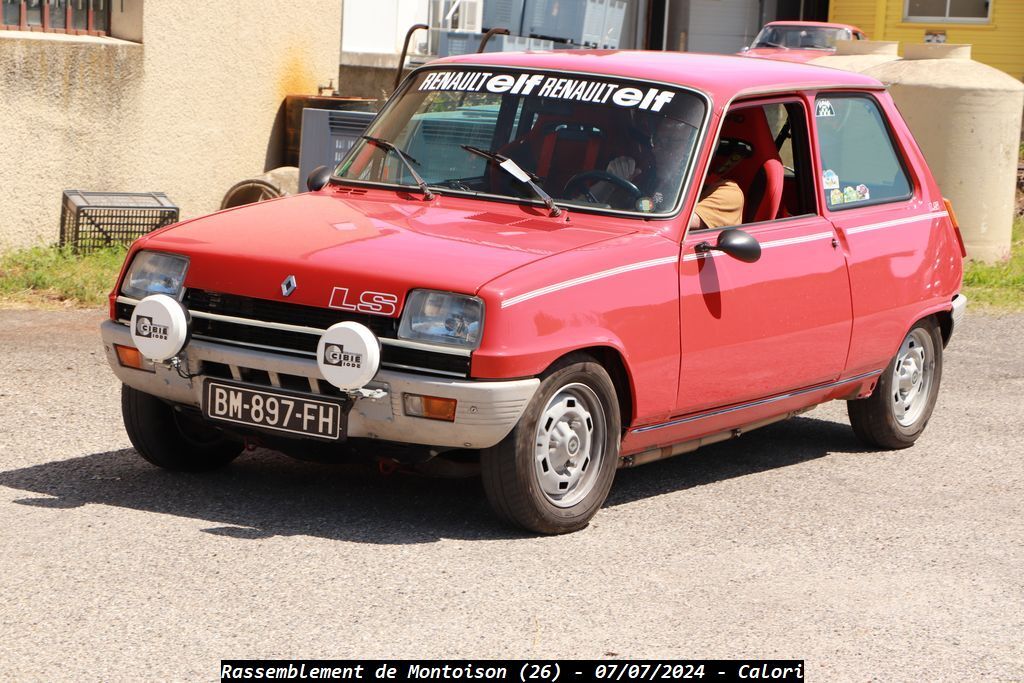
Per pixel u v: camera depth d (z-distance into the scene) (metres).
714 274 6.61
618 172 6.61
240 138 15.51
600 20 26.38
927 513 7.00
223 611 5.00
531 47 23.53
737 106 6.95
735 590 5.62
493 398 5.54
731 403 6.93
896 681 4.81
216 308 5.98
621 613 5.26
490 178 6.79
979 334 12.52
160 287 6.14
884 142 8.15
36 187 12.87
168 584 5.24
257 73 15.62
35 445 7.22
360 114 14.03
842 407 9.67
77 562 5.42
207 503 6.31
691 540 6.27
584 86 6.93
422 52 22.00
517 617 5.14
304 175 14.05
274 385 5.83
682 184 6.57
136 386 6.26
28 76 12.60
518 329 5.61
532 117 6.90
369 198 6.93
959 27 30.55
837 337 7.46
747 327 6.80
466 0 22.94
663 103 6.78
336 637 4.84
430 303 5.61
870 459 8.17
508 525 6.11
